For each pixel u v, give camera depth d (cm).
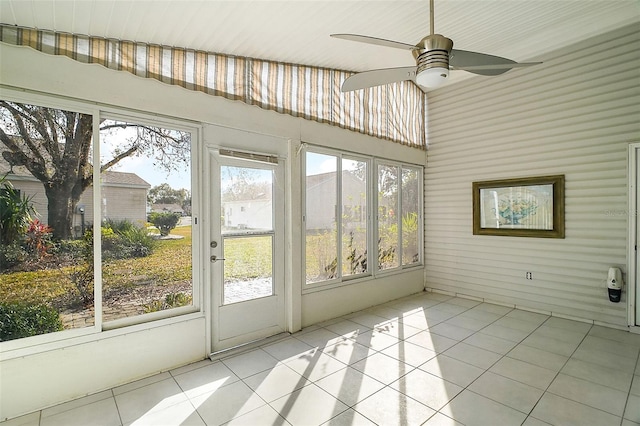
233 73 308
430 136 540
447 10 288
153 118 261
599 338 332
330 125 397
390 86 483
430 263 541
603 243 367
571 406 215
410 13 281
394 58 373
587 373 259
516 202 435
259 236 333
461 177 498
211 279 295
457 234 504
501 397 226
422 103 543
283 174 354
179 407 214
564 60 390
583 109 378
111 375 238
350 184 433
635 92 344
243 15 238
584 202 379
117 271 246
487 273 469
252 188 328
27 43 208
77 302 229
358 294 432
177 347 271
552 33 382
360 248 445
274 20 253
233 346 310
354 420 202
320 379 251
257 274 331
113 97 239
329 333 348
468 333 347
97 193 236
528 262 426
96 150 236
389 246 488
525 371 263
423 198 547
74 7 195
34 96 212
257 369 267
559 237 396
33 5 188
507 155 444
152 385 242
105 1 192
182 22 234
